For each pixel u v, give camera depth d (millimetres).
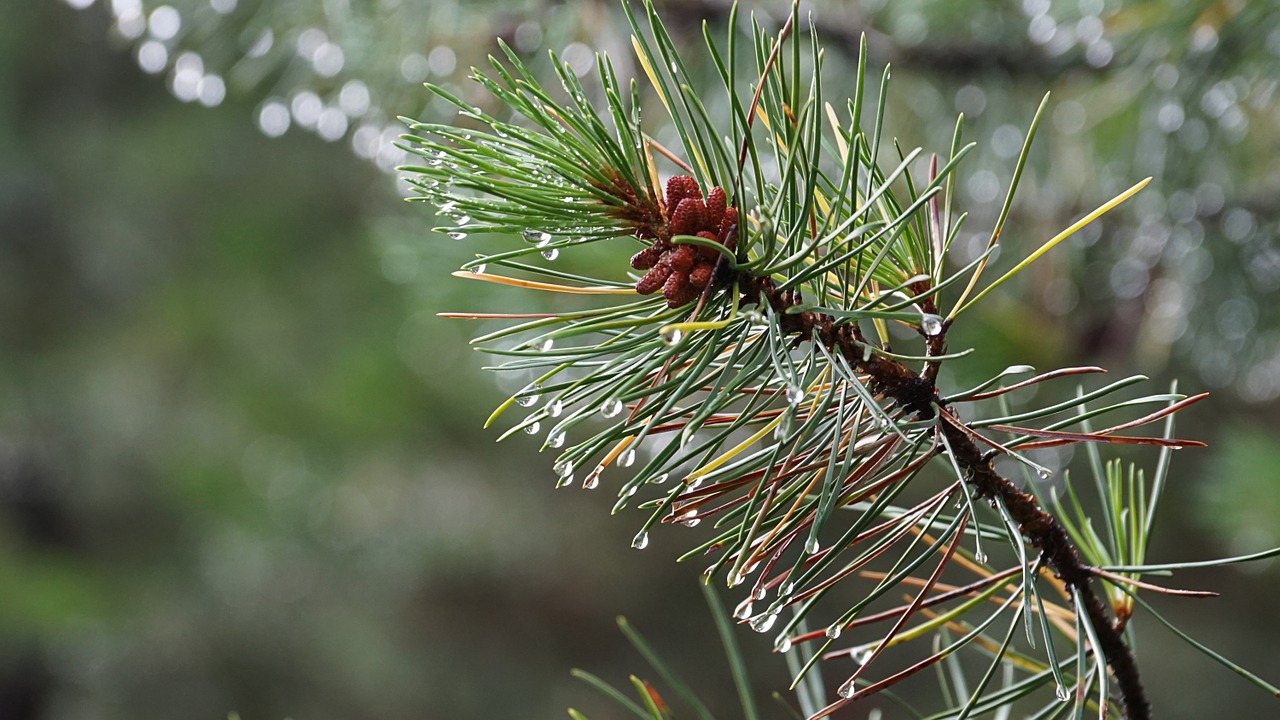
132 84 3498
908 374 792
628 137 780
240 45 1117
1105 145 1309
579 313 786
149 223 3354
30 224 3393
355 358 2914
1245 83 1114
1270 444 1397
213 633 3494
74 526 3475
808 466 792
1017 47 1203
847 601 3621
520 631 3820
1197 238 1340
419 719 3680
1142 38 1107
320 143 3248
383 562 3535
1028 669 860
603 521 3768
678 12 1076
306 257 3188
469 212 775
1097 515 2852
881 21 1216
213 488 3074
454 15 1037
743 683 844
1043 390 1552
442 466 3361
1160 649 3643
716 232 780
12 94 3379
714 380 790
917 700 3451
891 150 1234
